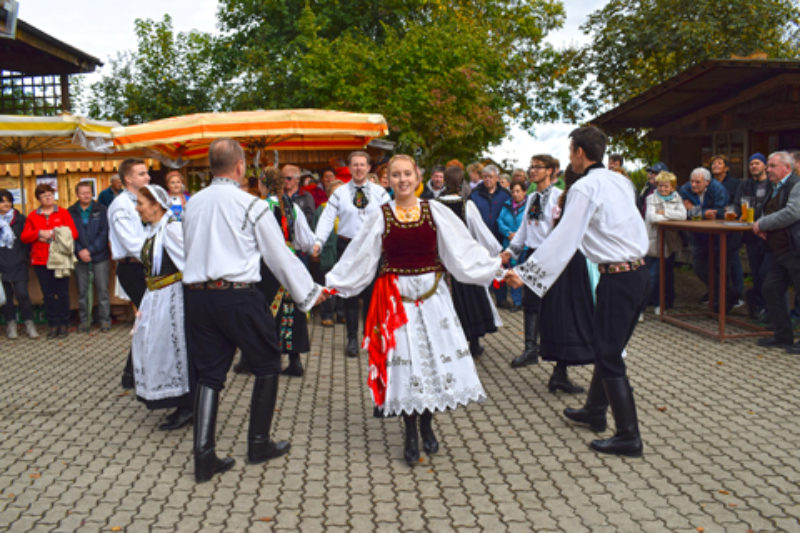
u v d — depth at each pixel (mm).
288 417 4703
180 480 3674
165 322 4309
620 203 3863
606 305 3887
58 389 5461
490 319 5934
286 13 21109
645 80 18188
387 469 3803
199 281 3594
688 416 4586
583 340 4938
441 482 3617
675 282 10445
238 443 4203
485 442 4191
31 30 11398
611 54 18562
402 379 3809
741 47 17422
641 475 3674
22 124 7352
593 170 3975
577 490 3502
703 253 8203
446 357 3859
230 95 18172
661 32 17516
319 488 3557
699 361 5965
